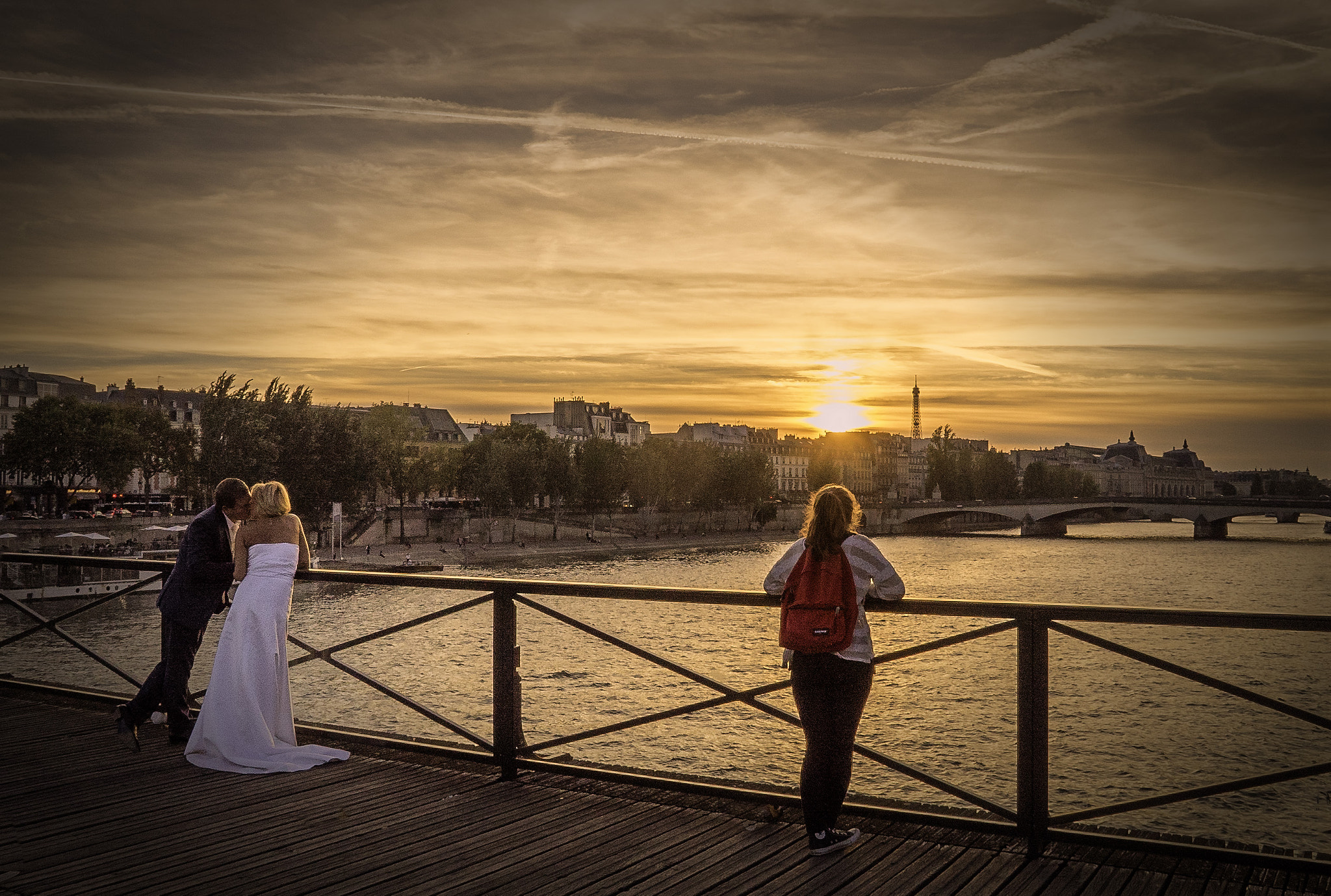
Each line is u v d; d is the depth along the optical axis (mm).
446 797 6820
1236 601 61344
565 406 181750
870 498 198125
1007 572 83438
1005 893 5172
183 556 8203
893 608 5895
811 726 5652
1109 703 26203
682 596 6250
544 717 24250
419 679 29047
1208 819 18531
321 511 87688
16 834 6164
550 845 5934
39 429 85312
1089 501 148750
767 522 141000
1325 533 176000
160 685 8266
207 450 79500
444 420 162375
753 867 5562
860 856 5719
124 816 6473
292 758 7559
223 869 5602
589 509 116812
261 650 7598
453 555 89875
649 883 5359
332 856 5781
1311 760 21562
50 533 71312
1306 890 5152
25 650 33031
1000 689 27078
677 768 19891
